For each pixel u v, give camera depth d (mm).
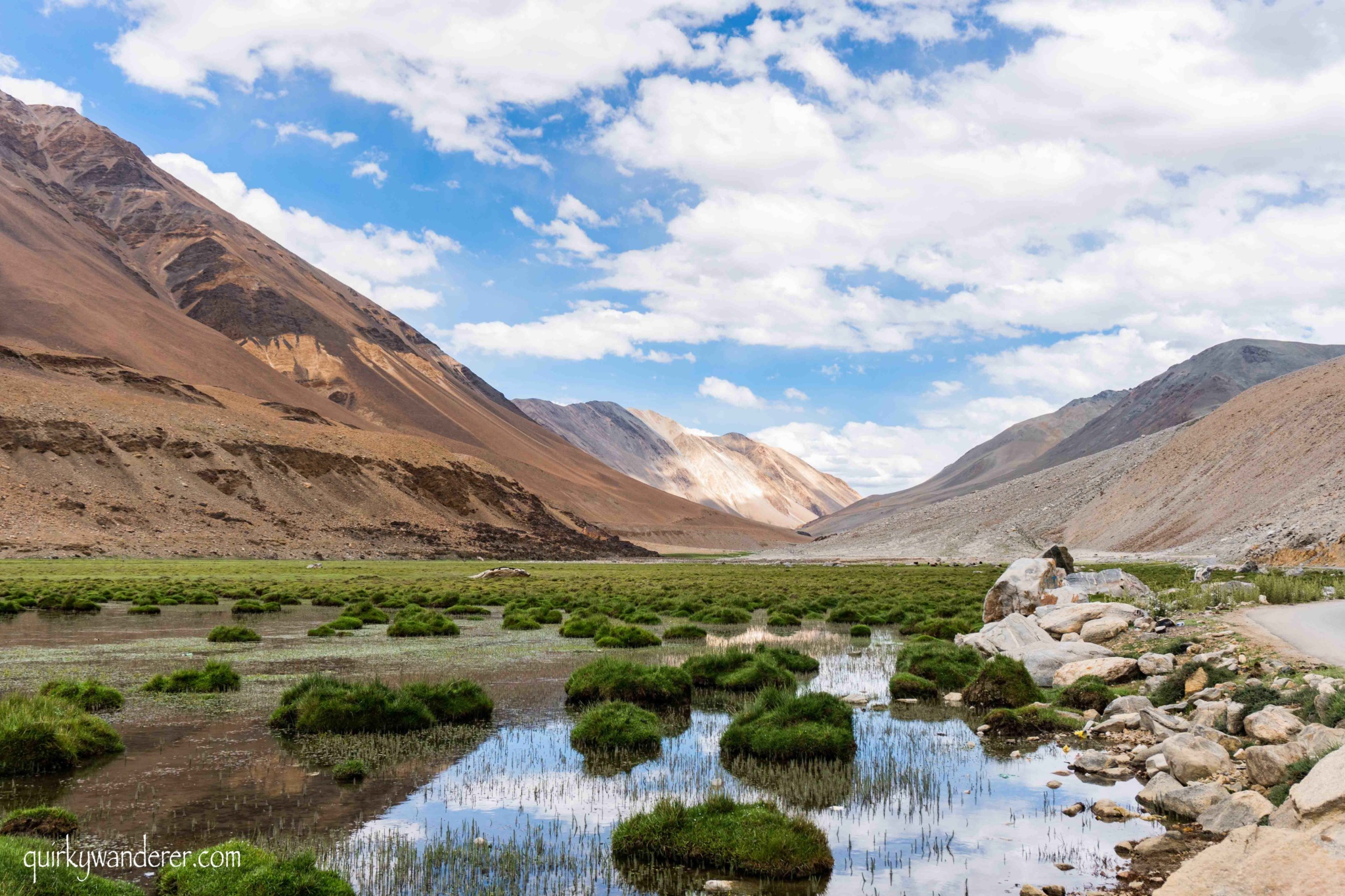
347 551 141500
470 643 32156
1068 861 10344
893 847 10945
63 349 193625
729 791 13383
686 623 36000
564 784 13688
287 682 22750
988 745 16422
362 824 11625
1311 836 7617
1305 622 24562
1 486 116875
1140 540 98062
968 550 127812
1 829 10766
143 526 123062
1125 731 16688
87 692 18984
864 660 28234
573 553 188375
